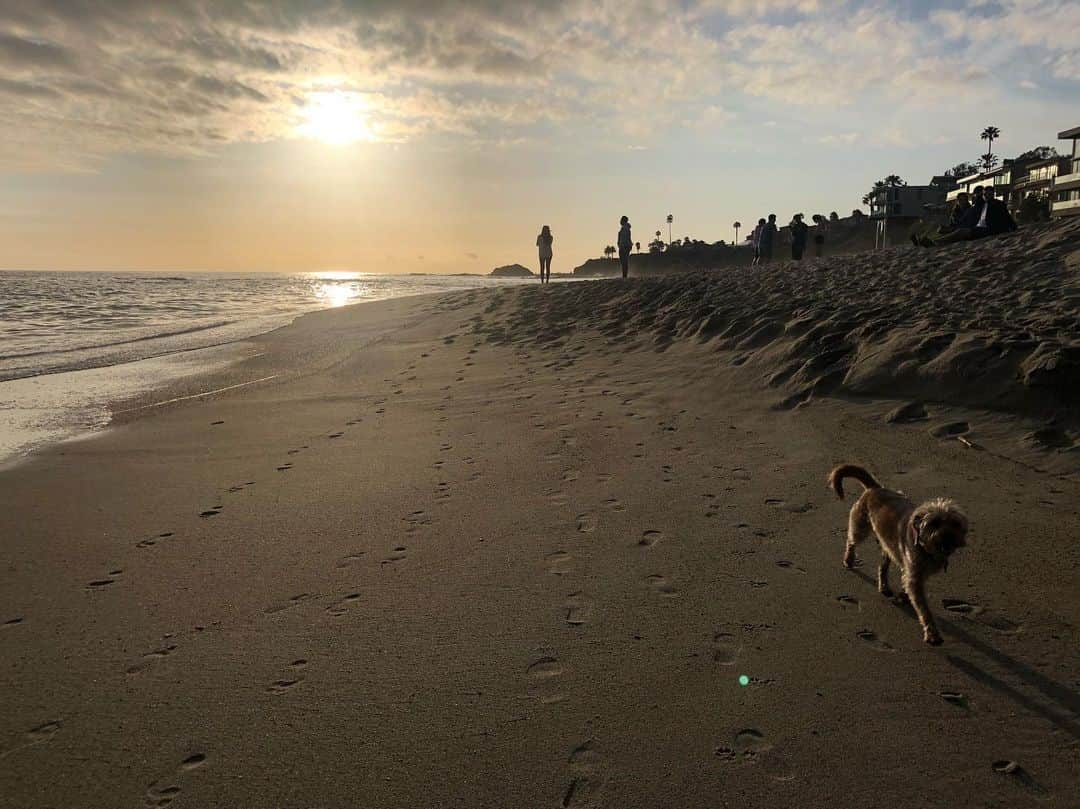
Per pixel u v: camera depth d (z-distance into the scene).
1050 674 3.42
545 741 3.05
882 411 7.41
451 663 3.66
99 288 54.19
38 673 3.66
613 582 4.48
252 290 54.44
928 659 3.60
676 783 2.79
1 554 5.14
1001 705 3.22
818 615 4.06
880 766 2.86
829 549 4.89
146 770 2.95
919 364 7.87
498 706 3.30
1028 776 2.78
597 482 6.26
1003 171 75.00
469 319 17.89
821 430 7.24
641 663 3.62
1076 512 5.00
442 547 5.08
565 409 8.90
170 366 13.91
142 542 5.33
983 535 4.83
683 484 6.12
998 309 9.32
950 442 6.48
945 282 11.70
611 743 3.03
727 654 3.68
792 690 3.37
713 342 11.22
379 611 4.21
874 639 3.81
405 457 7.30
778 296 12.98
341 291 52.31
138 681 3.57
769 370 9.23
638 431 7.75
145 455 7.71
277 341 17.47
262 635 3.98
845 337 9.31
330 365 13.51
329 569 4.79
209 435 8.53
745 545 4.96
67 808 2.75
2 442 8.31
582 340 13.64
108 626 4.12
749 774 2.83
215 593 4.50
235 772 2.92
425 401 9.95
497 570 4.69
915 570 3.77
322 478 6.73
